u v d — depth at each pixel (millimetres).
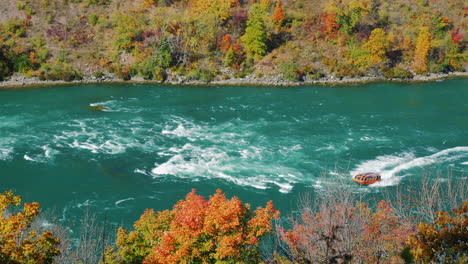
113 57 123750
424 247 19406
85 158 66000
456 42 138500
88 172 61500
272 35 134125
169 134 77375
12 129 77062
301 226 28453
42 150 68312
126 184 58406
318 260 25219
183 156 67750
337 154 68812
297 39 134500
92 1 140625
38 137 73625
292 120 85688
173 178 60438
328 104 97188
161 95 104125
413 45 135375
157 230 29016
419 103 97812
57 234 36906
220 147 71688
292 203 53438
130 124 82062
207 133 78188
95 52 125188
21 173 60531
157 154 68438
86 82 114688
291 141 74438
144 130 79000
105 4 142250
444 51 133375
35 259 21078
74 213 50875
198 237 26297
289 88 113562
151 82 117438
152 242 28578
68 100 96812
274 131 79312
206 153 69125
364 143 73438
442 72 131000
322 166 64438
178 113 89688
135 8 140625
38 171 61312
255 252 27000
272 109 93125
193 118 86688
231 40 132750
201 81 118625
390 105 96375
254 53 128375
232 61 125312
